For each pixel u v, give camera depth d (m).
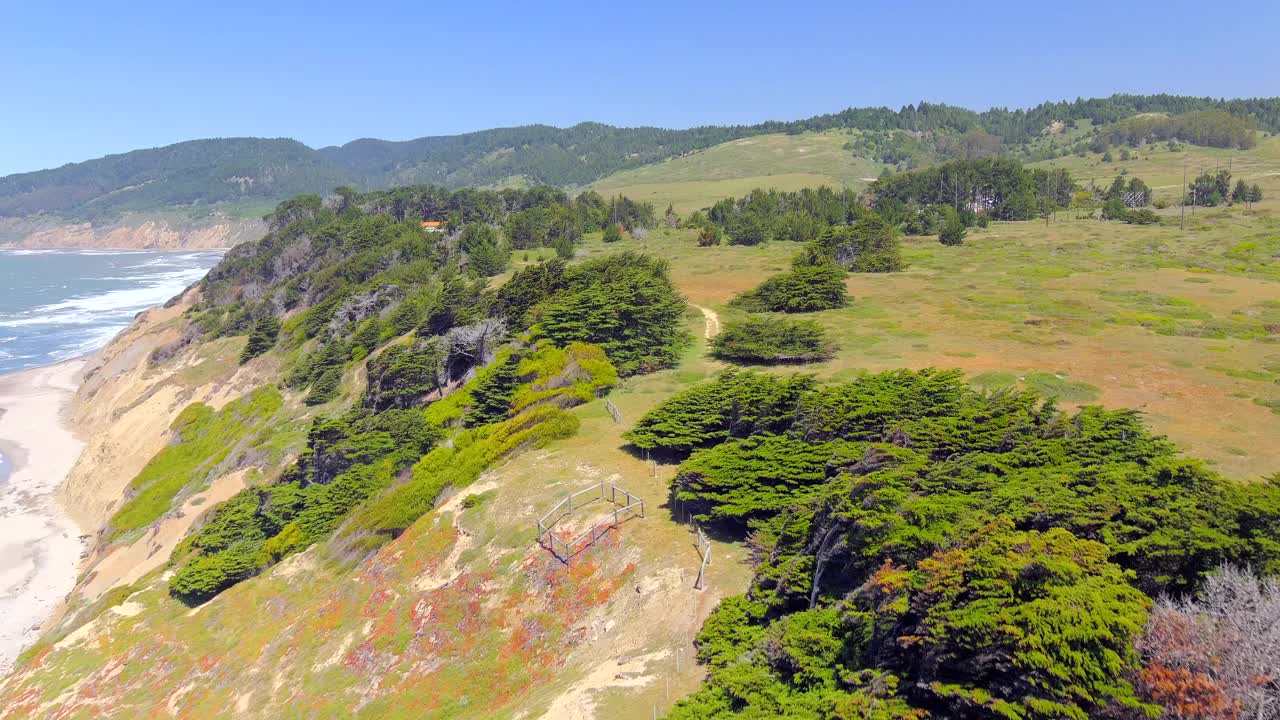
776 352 44.91
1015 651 12.86
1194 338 44.25
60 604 44.97
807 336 45.38
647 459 31.66
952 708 13.44
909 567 16.89
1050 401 26.09
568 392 40.66
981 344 45.78
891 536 17.44
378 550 31.91
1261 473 25.33
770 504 23.77
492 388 43.94
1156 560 15.34
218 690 28.05
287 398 67.88
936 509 17.78
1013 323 50.56
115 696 29.78
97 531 54.75
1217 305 52.16
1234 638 12.21
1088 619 12.51
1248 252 71.69
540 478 31.27
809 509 21.45
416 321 69.50
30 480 66.06
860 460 22.88
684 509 26.59
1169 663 12.13
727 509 24.02
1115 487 17.94
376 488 39.19
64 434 78.31
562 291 56.91
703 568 22.80
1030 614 12.93
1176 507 16.47
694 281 75.62
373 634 26.48
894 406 27.17
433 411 46.41
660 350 46.56
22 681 32.41
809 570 19.47
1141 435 23.09
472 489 31.83
